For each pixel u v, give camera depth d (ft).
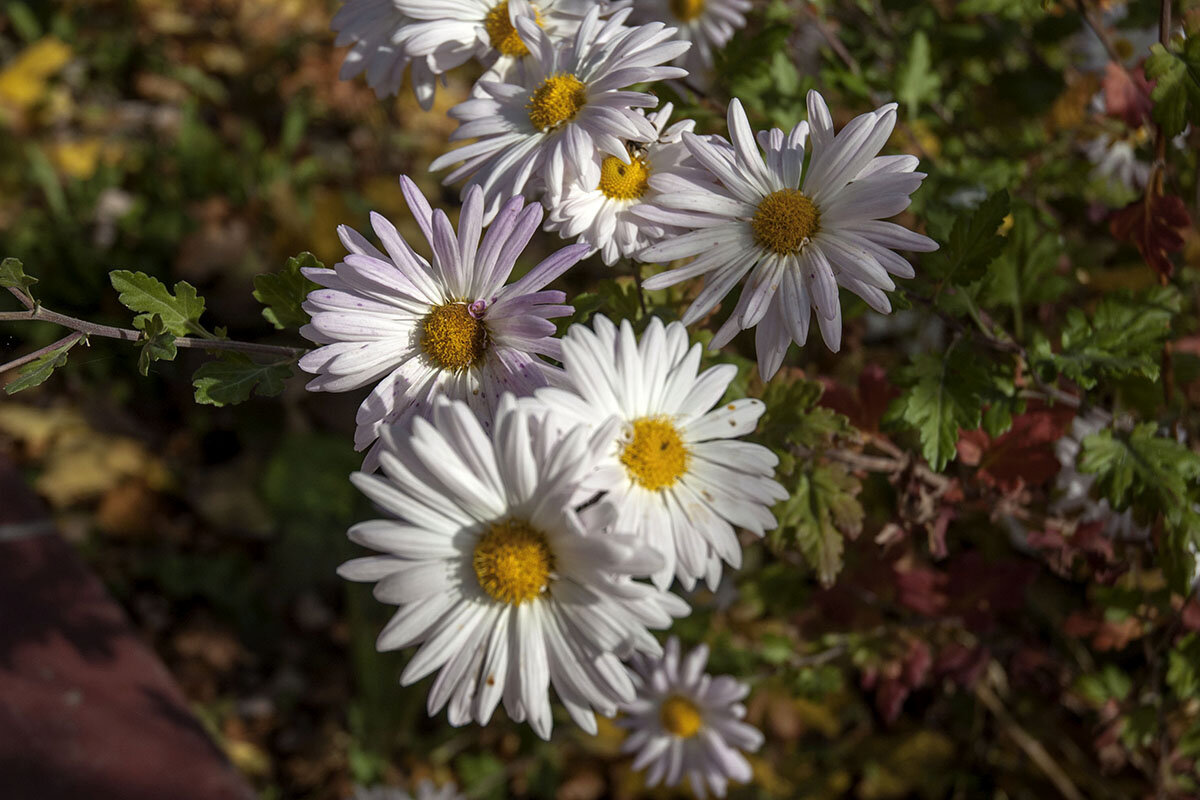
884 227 1.22
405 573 1.16
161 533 2.50
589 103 1.28
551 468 1.14
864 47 1.89
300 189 2.85
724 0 1.69
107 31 3.25
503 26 1.38
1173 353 1.63
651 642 1.14
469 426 1.14
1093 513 1.60
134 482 2.52
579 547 1.13
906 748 2.05
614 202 1.30
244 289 2.70
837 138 1.24
